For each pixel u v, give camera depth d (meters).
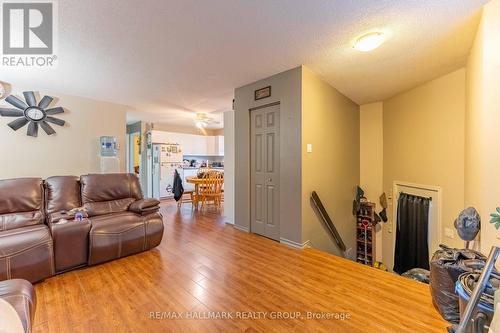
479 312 1.23
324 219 3.25
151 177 6.89
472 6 1.76
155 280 2.18
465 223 1.96
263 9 1.78
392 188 4.25
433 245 3.45
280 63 2.78
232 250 2.89
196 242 3.17
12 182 2.65
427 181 3.52
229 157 4.13
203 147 8.05
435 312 1.70
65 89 3.72
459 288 1.42
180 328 1.56
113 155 4.38
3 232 2.19
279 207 3.21
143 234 2.79
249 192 3.59
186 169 7.36
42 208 2.74
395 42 2.29
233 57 2.61
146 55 2.55
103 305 1.81
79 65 2.80
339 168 3.90
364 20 1.93
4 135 3.45
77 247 2.36
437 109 3.31
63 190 2.92
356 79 3.33
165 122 6.98
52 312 1.72
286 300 1.87
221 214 4.78
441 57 2.63
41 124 3.72
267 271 2.34
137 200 3.36
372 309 1.74
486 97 1.76
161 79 3.30
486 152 1.76
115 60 2.67
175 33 2.12
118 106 4.63
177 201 5.68
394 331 1.52
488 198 1.75
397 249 4.12
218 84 3.52
